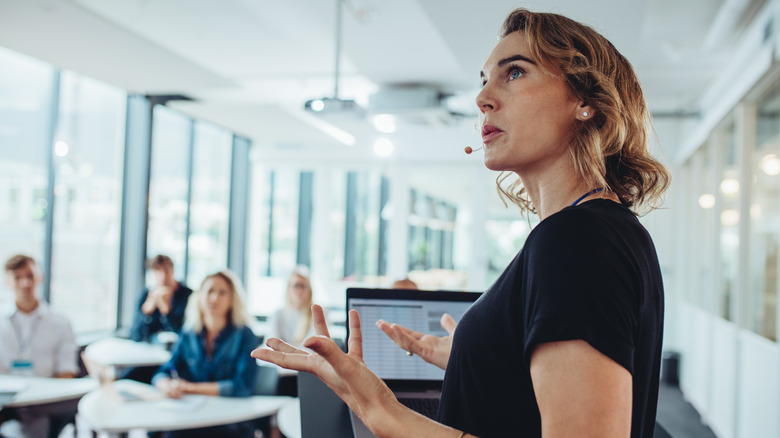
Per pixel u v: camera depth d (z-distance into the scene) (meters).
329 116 4.09
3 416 3.12
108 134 5.71
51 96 4.98
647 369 0.61
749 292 4.20
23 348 3.69
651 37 4.45
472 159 8.36
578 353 0.52
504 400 0.61
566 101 0.69
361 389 0.59
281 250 8.81
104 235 5.70
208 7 3.93
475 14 2.99
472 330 0.64
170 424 2.56
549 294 0.54
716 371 4.93
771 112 3.66
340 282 8.68
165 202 6.55
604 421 0.50
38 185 4.91
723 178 4.99
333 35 4.19
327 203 8.70
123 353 4.14
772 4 3.20
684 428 4.89
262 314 8.38
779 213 3.48
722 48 4.50
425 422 0.59
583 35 0.72
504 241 8.30
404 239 8.51
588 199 0.67
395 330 0.96
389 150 7.34
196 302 3.35
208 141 7.64
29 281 3.74
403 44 4.07
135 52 4.02
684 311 6.36
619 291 0.54
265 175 8.84
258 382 3.55
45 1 3.18
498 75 0.73
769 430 3.55
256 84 5.89
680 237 6.64
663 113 5.92
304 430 0.91
